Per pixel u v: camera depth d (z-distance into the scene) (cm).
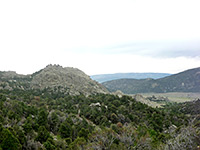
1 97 5231
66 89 11500
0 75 15325
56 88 11500
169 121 5547
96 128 4269
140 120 5469
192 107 9938
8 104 4322
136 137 2414
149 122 5159
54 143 2514
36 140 2502
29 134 2631
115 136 2298
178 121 5972
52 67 18012
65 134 3316
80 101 7438
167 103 16062
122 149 1953
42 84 12488
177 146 1705
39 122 3556
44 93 10181
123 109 6244
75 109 6412
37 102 7044
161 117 5816
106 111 5616
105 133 2378
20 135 2305
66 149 2478
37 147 2220
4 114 3472
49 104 7025
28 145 2239
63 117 4416
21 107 4462
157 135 3566
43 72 15725
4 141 1948
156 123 5131
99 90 13938
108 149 1958
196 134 2067
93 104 6575
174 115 6819
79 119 4725
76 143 2514
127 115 5584
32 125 3269
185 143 1766
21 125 3033
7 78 14475
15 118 3316
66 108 6469
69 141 2939
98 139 2234
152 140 2534
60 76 14462
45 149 2184
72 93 10838
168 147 1800
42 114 3697
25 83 12950
